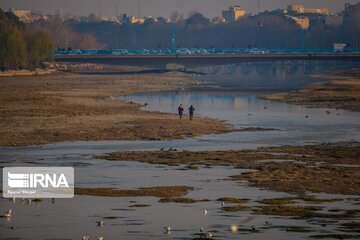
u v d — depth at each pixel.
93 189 175.88
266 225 147.12
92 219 151.62
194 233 142.62
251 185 180.88
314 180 185.62
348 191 174.62
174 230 144.38
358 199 167.00
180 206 161.12
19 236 140.75
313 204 162.75
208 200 166.25
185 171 198.88
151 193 172.50
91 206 161.38
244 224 147.88
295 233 142.00
